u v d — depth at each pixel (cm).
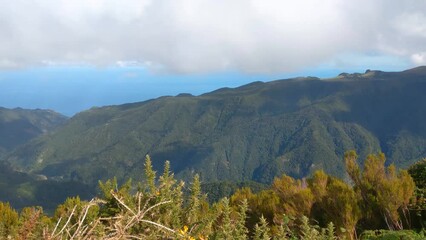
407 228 570
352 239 527
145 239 251
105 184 341
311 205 579
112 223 274
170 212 309
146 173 337
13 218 471
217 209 320
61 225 279
